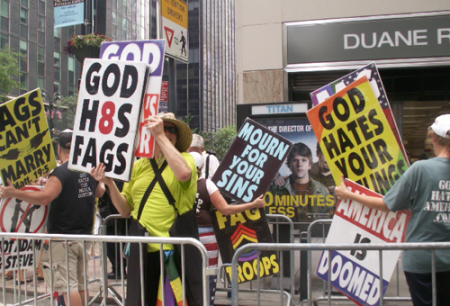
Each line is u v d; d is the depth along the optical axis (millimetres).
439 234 2846
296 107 5469
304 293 4430
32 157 3885
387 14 7758
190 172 2895
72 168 3127
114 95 3051
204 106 88688
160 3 7602
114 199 3168
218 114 99688
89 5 10977
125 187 3307
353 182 3365
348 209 3406
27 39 50406
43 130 3893
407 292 4848
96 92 3100
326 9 7949
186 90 87750
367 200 3193
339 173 3451
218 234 4426
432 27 7641
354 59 7863
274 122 5527
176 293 2943
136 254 3008
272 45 8133
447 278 2807
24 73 49812
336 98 3469
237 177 4340
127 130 3000
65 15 11141
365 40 7828
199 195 4219
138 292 2969
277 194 5520
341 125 3459
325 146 3494
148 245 3023
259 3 8188
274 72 8117
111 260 5863
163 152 2873
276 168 4293
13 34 48469
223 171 4367
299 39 8039
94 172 3055
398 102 8586
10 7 48094
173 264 2979
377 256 3316
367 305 3332
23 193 3709
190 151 5027
